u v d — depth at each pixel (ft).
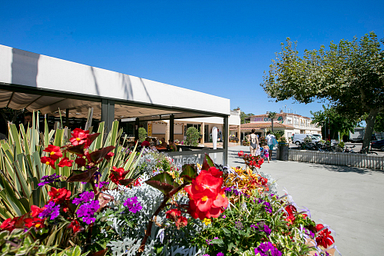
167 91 17.54
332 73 33.63
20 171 6.12
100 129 9.57
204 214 3.25
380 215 12.81
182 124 79.71
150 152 15.26
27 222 3.51
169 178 3.79
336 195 16.83
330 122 92.58
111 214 5.34
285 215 7.47
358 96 33.22
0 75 10.05
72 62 12.39
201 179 3.20
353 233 10.57
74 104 21.21
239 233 5.46
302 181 21.61
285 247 5.69
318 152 35.04
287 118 138.92
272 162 35.94
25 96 17.21
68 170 7.29
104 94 13.65
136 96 15.39
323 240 6.99
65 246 4.70
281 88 38.42
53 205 3.87
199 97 20.44
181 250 5.11
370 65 29.68
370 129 34.73
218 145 78.84
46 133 8.08
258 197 8.05
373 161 30.07
